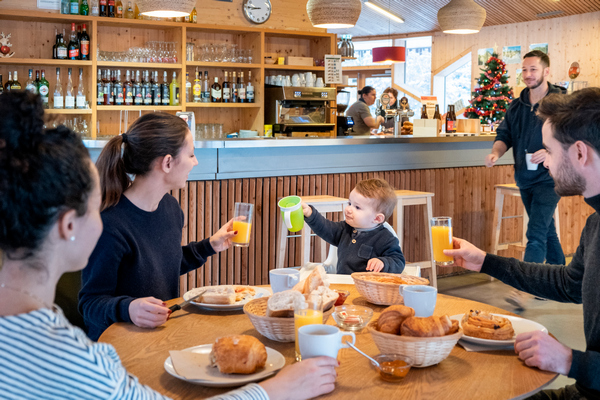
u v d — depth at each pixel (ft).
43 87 18.52
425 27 40.06
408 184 15.14
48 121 2.76
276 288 5.30
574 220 18.88
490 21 37.35
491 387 3.70
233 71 22.39
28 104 2.64
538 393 5.02
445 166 15.97
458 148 16.14
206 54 21.24
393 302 5.43
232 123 22.75
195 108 21.81
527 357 4.11
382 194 7.88
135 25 19.86
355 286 6.14
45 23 18.97
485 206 16.94
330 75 20.21
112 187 5.71
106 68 19.80
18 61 18.01
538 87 13.15
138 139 5.67
